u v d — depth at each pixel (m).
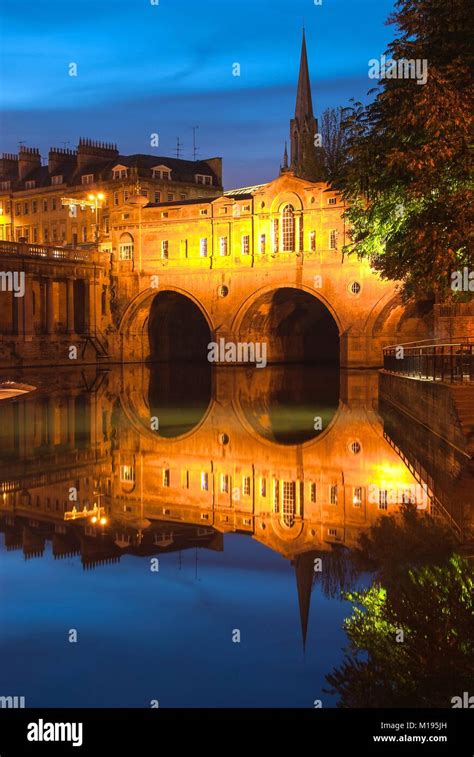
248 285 76.81
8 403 42.53
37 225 111.56
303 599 13.02
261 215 75.81
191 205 79.94
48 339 76.75
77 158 108.06
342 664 10.51
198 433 32.12
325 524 17.75
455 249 24.66
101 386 55.03
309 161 83.62
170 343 89.94
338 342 94.19
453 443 24.12
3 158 119.88
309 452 27.36
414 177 27.16
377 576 14.05
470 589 13.16
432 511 18.70
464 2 26.53
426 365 33.50
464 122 23.80
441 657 10.67
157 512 19.20
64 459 25.81
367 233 34.47
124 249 84.00
